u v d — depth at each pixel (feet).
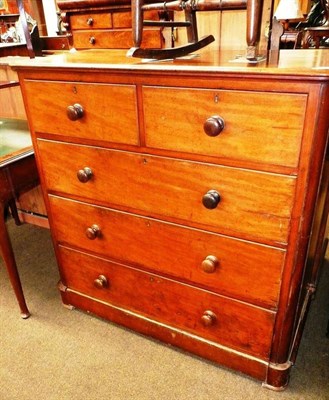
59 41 6.70
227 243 3.23
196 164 3.03
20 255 6.20
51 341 4.43
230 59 3.08
